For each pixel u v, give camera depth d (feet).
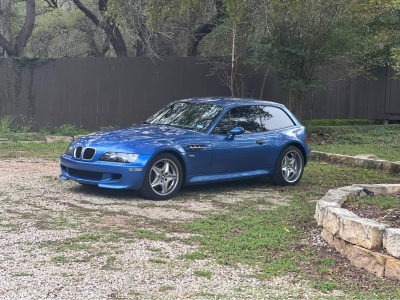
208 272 14.15
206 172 25.30
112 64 57.57
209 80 58.23
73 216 19.92
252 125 27.63
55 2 101.04
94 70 57.31
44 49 99.25
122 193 24.82
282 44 50.01
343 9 47.96
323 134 52.85
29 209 20.71
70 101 57.31
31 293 12.35
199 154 24.80
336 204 18.25
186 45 69.51
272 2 47.78
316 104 61.26
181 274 14.08
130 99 57.98
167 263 14.93
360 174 32.91
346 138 51.03
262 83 58.29
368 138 50.80
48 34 98.73
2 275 13.42
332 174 33.06
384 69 63.52
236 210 22.27
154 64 57.88
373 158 37.81
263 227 19.11
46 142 47.52
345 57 52.34
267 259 15.65
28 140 49.37
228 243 17.04
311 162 38.58
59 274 13.69
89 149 23.68
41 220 19.06
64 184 26.53
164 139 24.04
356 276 14.37
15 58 55.98
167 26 67.56
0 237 16.69
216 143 25.49
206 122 26.18
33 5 81.05
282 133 28.73
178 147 24.07
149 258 15.28
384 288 13.43
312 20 47.85
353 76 59.06
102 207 21.66
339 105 62.49
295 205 23.24
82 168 23.61
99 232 17.80
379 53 59.62
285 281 13.87
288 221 20.26
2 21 76.89
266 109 28.89
